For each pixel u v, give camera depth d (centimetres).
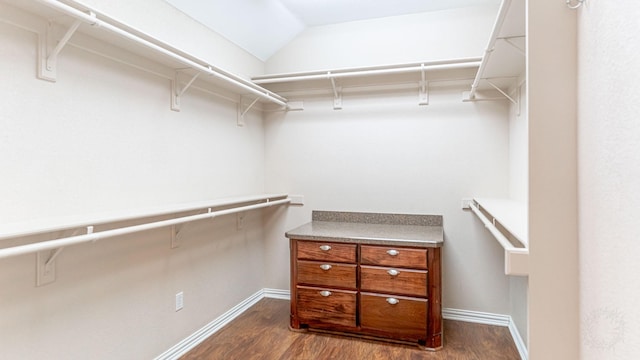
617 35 79
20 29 139
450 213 292
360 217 315
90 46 167
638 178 71
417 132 299
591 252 92
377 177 310
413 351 236
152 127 206
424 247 239
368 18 302
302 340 251
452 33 285
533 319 102
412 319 241
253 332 264
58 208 153
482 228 285
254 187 323
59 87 154
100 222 141
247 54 305
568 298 100
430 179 297
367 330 251
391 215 307
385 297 247
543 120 102
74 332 161
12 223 130
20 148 139
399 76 301
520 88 238
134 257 194
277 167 338
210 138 260
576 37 100
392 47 299
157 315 211
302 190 331
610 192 82
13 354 138
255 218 327
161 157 213
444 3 276
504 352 234
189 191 237
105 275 176
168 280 220
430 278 238
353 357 228
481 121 285
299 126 332
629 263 75
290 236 269
